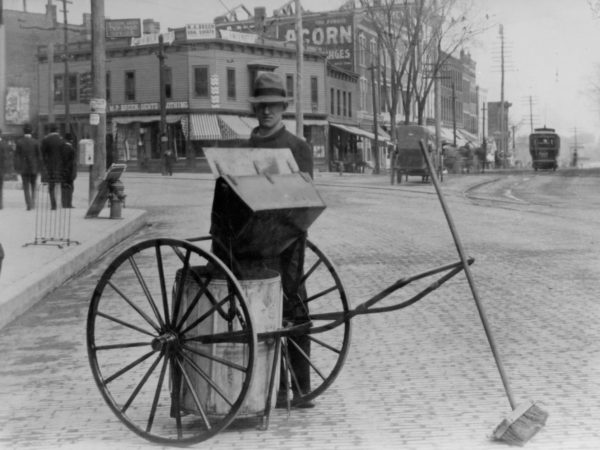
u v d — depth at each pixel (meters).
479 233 15.59
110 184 17.06
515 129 152.00
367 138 67.88
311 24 68.06
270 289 4.44
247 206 4.19
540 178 44.09
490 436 4.36
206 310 4.40
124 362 6.37
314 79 58.47
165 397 5.34
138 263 12.08
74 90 56.56
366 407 4.97
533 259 11.84
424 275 4.56
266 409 4.48
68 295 9.60
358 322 7.72
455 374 5.76
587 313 7.95
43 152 18.94
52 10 65.88
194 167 51.56
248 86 53.47
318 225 17.48
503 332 7.18
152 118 52.56
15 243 12.75
